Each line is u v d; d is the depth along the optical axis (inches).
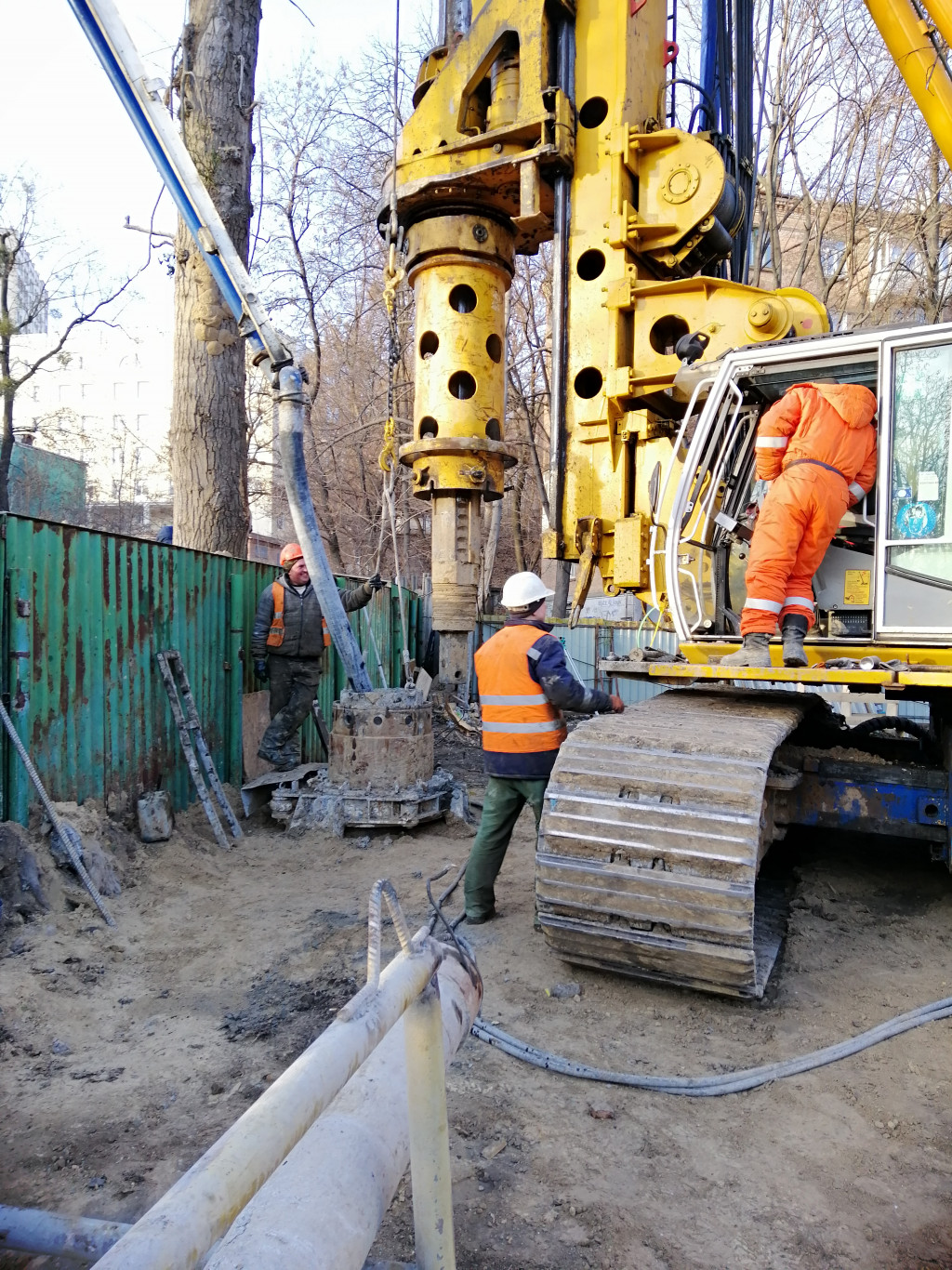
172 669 238.7
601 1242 90.7
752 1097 117.9
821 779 176.4
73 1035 134.6
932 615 162.7
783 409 165.5
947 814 167.2
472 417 250.5
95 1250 59.9
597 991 149.2
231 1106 115.6
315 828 242.7
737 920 128.3
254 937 173.8
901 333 164.2
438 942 62.6
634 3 227.9
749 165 258.4
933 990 147.3
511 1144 107.3
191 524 325.7
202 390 323.6
